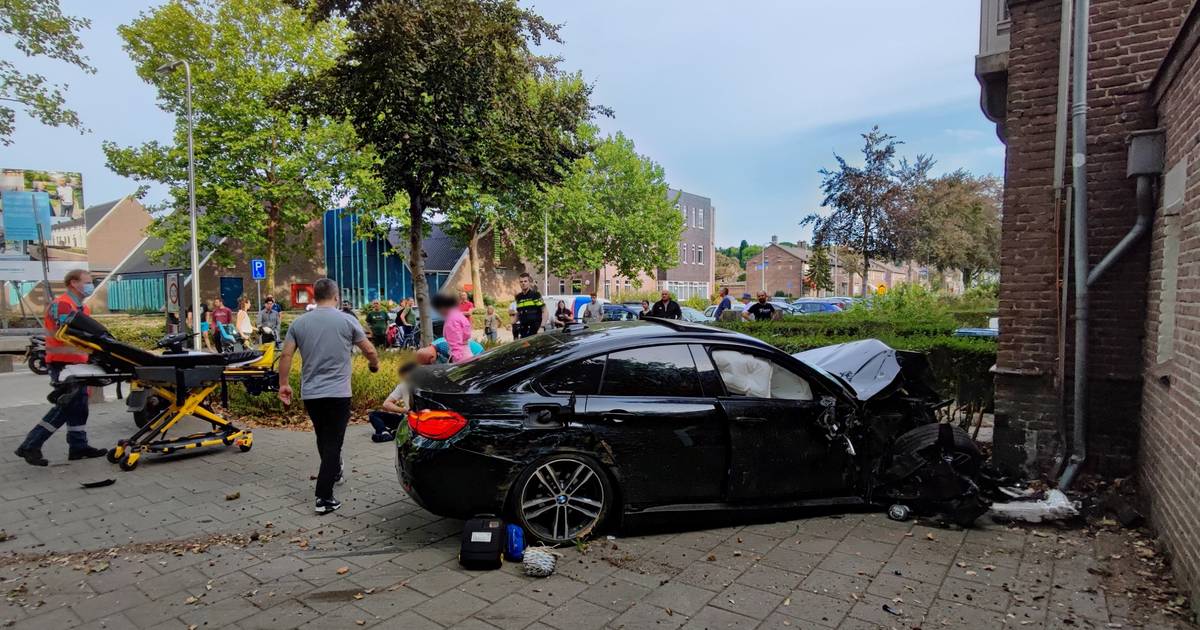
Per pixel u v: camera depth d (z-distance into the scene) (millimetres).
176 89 20922
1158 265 4691
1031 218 5465
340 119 8445
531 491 4156
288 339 4848
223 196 20531
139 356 6051
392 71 7441
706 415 4367
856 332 12297
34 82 16609
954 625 3246
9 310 26906
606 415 4172
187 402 6320
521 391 4141
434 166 8055
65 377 5906
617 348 4375
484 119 8305
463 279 39031
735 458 4387
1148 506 4531
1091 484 5199
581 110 9336
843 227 22219
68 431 6277
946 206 25984
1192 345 3689
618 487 4242
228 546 4277
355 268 36125
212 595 3572
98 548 4246
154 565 3971
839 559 4020
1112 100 5113
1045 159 5398
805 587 3648
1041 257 5430
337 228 36969
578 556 4055
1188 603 3395
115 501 5156
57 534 4477
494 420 4027
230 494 5281
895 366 5090
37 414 8758
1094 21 5156
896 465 4672
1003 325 5594
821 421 4590
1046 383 5438
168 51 21141
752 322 13586
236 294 32531
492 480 4020
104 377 5941
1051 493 4742
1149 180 4844
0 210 23406
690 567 3906
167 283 13047
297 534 4484
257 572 3869
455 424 3986
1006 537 4367
